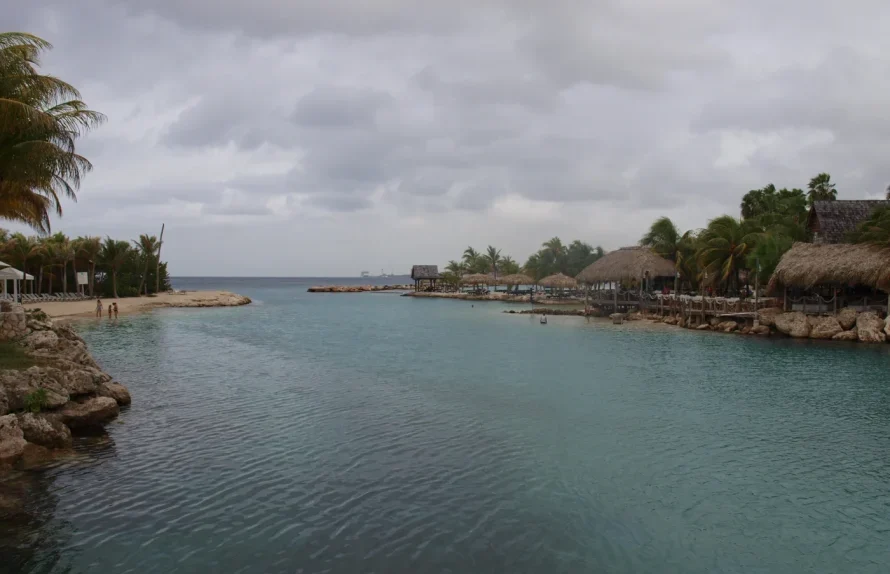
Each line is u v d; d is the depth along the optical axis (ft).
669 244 189.26
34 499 35.65
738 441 48.83
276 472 40.78
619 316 167.12
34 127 55.21
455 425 53.21
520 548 30.40
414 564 28.58
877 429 52.42
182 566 28.12
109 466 41.60
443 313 220.43
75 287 261.03
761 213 197.67
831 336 116.98
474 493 37.47
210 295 297.94
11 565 27.91
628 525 33.24
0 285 201.16
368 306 271.90
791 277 123.03
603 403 62.23
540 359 94.94
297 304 292.81
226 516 33.63
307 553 29.48
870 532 32.68
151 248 300.61
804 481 40.01
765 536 32.17
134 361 90.99
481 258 416.26
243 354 100.22
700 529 32.89
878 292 129.59
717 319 139.44
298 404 61.31
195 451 45.19
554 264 329.31
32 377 50.65
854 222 140.97
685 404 61.87
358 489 37.88
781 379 76.13
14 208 69.31
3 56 54.49
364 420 54.90
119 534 31.27
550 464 42.98
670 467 42.55
